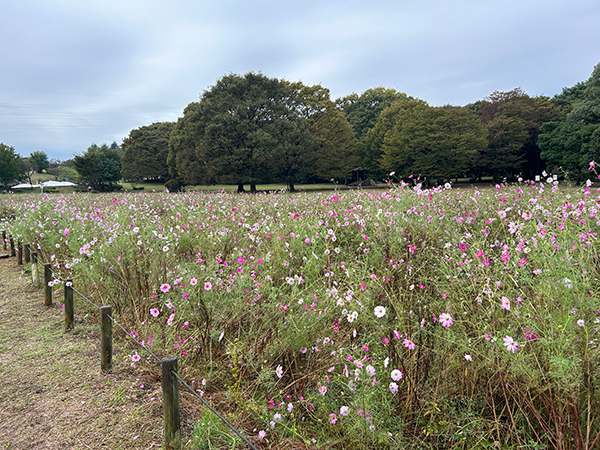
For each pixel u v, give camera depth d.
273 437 2.56
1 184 56.19
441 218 5.02
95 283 5.01
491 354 2.37
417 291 3.48
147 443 2.49
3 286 6.12
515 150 39.12
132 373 3.40
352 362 2.68
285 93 36.81
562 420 2.08
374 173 45.59
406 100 44.09
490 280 3.05
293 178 39.41
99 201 12.28
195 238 6.57
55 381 3.27
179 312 3.88
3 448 2.46
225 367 3.31
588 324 2.22
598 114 30.83
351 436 2.42
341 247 5.64
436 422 2.45
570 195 4.83
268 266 4.54
